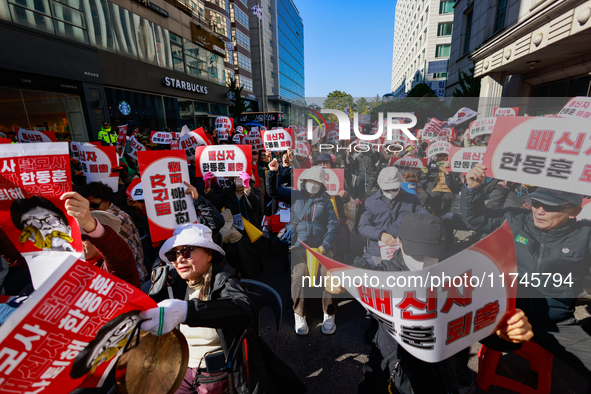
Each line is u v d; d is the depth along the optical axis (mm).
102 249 1224
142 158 2193
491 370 1832
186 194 2400
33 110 10016
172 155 2318
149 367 962
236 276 1484
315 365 2152
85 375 784
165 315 921
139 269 2359
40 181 1002
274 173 3273
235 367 1316
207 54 23125
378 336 1434
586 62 7195
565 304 1519
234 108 25734
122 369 880
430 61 28172
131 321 865
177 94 19031
